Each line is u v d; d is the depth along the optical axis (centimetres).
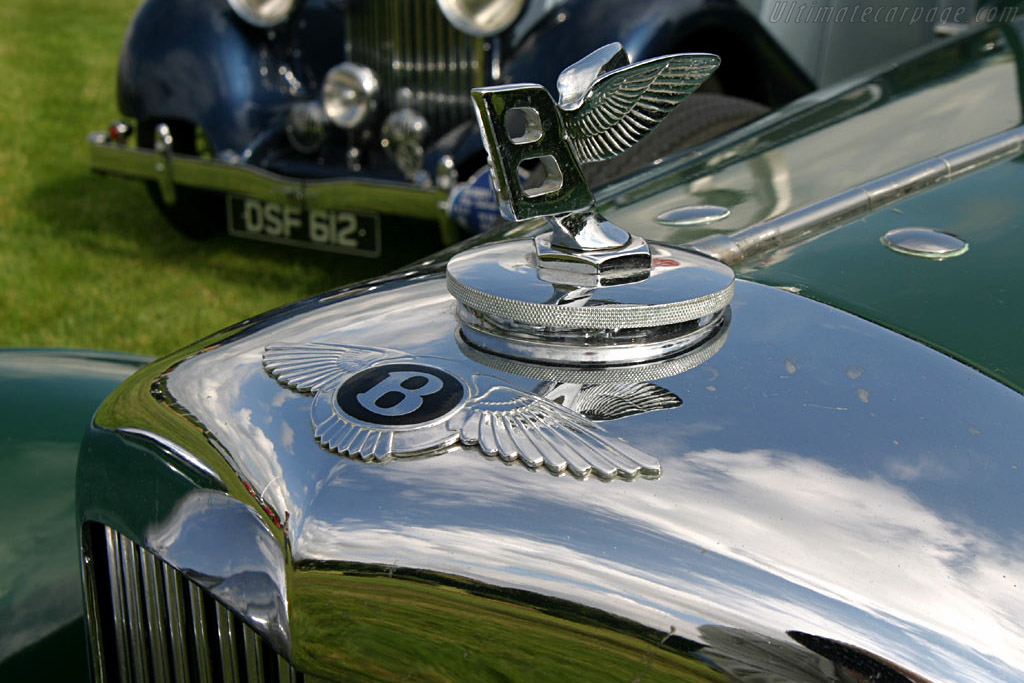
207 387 73
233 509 65
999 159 106
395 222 336
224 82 339
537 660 59
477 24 304
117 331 311
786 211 97
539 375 67
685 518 58
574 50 288
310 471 64
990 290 77
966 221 90
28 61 695
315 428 66
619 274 69
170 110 341
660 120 70
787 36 316
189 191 370
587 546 58
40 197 442
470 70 323
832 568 55
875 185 99
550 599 58
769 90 321
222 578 64
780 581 55
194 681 74
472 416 64
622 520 58
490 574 58
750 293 77
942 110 125
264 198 326
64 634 98
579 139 69
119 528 74
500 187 66
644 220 101
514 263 72
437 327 74
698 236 94
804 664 54
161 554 68
